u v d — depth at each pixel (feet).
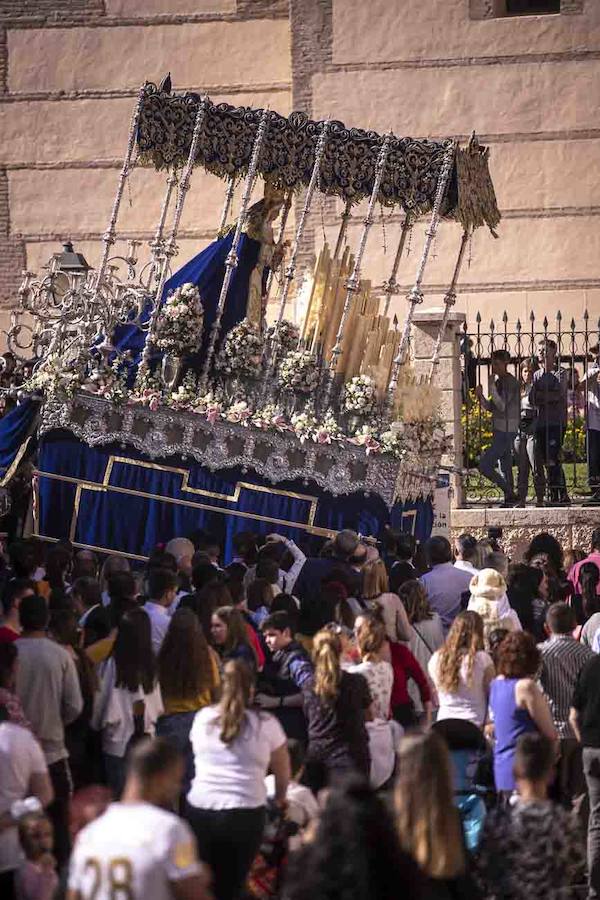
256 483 152.25
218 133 156.25
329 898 56.49
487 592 113.50
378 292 248.52
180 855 55.67
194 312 154.92
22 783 73.00
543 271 246.68
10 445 154.30
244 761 77.10
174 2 258.78
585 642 116.06
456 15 247.50
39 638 87.35
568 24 245.04
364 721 88.38
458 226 247.70
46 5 261.24
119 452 150.82
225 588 99.81
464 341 190.60
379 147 160.45
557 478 186.80
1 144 262.26
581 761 101.45
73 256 182.91
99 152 261.03
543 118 246.47
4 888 70.59
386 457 152.66
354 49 249.14
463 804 83.76
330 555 131.13
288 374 157.48
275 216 169.58
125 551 150.41
